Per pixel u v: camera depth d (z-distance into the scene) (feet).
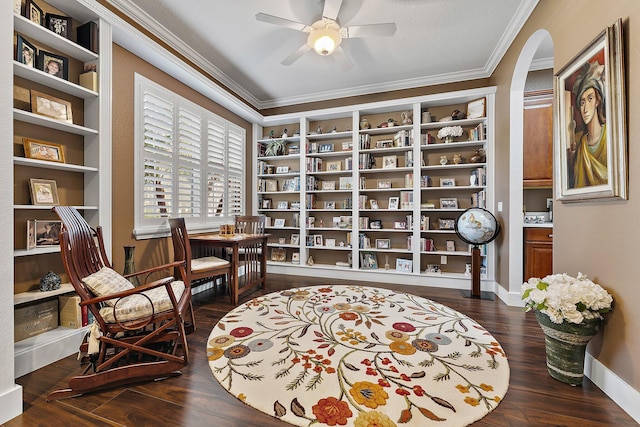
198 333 7.48
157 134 9.92
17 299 5.75
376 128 13.79
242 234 12.29
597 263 5.35
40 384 5.31
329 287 12.17
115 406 4.69
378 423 4.26
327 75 12.76
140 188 9.28
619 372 4.78
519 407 4.65
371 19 8.89
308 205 14.88
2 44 4.45
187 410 4.59
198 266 9.52
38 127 6.63
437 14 8.66
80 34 7.38
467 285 12.03
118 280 6.10
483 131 12.01
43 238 6.63
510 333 7.49
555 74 6.58
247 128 15.57
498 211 11.16
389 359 6.10
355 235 13.80
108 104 7.61
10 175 4.53
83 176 7.58
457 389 5.09
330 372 5.61
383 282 13.17
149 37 9.18
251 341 6.98
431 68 12.07
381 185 13.79
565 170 6.23
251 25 9.29
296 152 15.53
